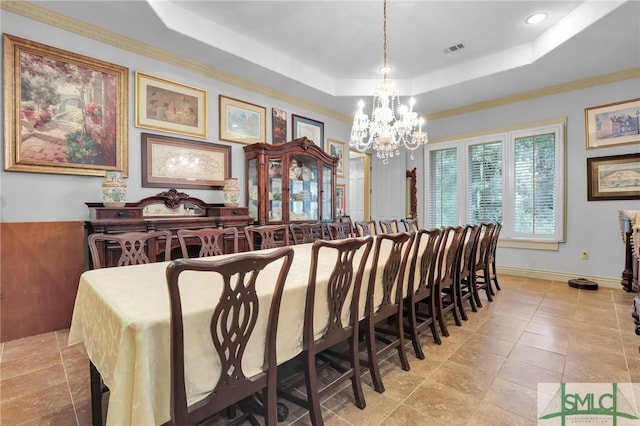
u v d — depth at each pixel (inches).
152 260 104.7
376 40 132.0
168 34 111.2
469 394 65.8
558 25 119.6
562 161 160.9
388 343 83.9
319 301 56.2
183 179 130.5
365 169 251.6
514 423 56.7
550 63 135.1
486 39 132.0
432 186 213.8
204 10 112.2
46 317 99.3
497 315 113.6
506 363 78.5
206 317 40.5
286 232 119.1
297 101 176.9
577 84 155.4
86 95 106.1
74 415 59.5
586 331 97.2
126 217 102.1
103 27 107.0
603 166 150.5
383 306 72.5
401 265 77.7
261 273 61.3
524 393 65.7
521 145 175.2
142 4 95.2
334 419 58.4
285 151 153.6
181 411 36.7
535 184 170.9
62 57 101.0
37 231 98.0
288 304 50.1
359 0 105.6
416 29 123.6
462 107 194.4
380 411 60.7
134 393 34.6
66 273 102.9
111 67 111.0
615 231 148.3
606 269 151.0
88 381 71.3
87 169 106.4
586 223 155.9
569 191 160.2
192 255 126.6
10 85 92.6
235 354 41.6
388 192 238.1
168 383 37.7
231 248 126.7
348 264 58.4
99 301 46.1
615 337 92.4
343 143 210.8
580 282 149.6
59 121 101.0
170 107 126.6
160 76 123.5
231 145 147.3
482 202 189.9
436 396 65.3
